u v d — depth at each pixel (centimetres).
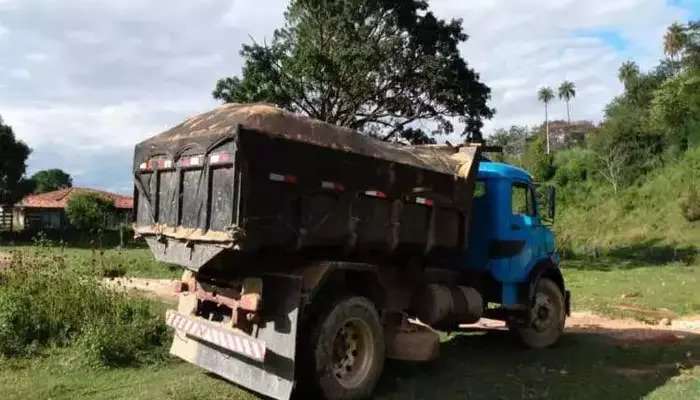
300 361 643
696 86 4266
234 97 2756
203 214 638
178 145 688
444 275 873
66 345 823
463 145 874
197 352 734
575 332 1147
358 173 692
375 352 689
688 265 2908
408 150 802
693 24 4288
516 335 984
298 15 2756
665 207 4619
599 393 730
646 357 925
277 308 634
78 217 4066
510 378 795
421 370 820
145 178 760
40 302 873
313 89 2828
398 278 794
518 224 953
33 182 4359
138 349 819
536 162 6212
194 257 650
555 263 1007
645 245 4022
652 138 5572
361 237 698
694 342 1049
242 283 658
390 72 2791
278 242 621
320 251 686
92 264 1320
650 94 6238
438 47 2814
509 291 945
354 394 665
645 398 697
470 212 847
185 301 752
